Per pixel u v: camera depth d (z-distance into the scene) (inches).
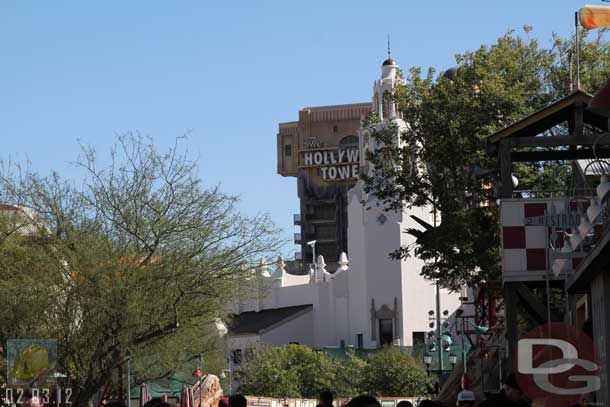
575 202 968.3
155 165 1571.1
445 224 1795.0
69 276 1536.7
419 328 5787.4
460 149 1883.6
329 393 730.8
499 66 1990.7
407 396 4478.3
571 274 880.9
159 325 1536.7
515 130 1163.3
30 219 1558.8
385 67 5703.7
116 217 1552.7
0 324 1505.9
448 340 2714.1
